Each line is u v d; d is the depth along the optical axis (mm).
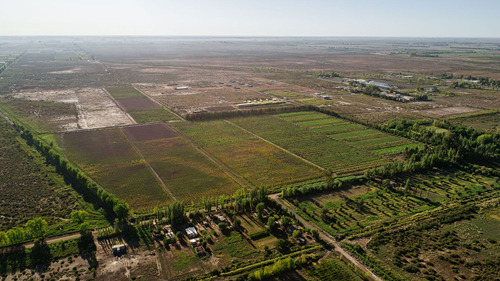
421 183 105750
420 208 90750
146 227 79812
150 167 115562
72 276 63875
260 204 83812
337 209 89625
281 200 94188
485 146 128250
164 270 65938
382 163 121750
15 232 72000
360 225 82188
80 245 73062
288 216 86000
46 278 63281
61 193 96688
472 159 123812
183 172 112125
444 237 77438
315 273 65812
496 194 98625
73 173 104938
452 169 116812
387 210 89625
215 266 67500
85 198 94250
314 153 130375
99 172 110812
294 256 70500
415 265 67812
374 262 68688
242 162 121000
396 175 110875
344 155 128875
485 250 73125
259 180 107375
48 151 121062
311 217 85688
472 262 68812
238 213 87250
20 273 64562
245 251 72250
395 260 69125
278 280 63812
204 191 99750
